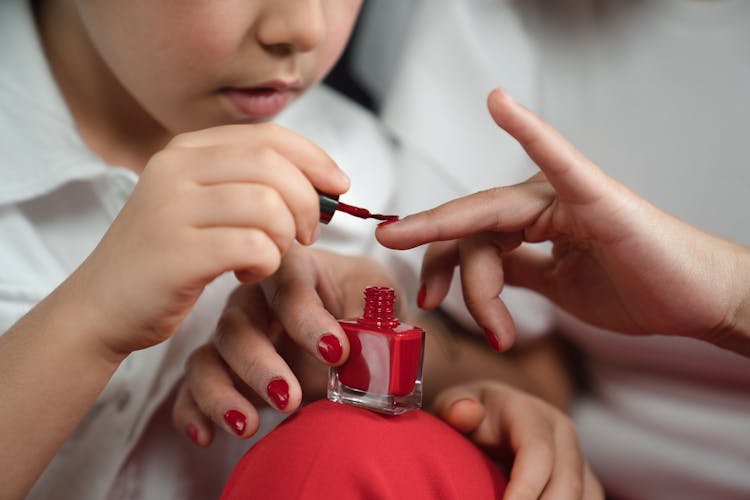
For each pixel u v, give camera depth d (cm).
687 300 44
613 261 44
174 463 54
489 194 44
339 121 66
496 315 45
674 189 62
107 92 53
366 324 41
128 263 37
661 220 43
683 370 59
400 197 66
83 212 53
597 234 43
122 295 38
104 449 50
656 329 47
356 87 80
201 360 45
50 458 40
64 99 53
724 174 60
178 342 53
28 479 40
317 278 48
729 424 58
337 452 38
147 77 45
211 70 44
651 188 62
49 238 52
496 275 45
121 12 44
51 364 39
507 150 63
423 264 48
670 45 61
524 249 50
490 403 47
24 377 39
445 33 65
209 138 39
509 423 45
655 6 61
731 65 60
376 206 64
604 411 63
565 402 63
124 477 52
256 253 36
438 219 43
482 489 39
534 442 43
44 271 51
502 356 64
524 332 63
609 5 63
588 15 63
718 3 60
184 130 47
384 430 39
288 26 42
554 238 46
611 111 63
